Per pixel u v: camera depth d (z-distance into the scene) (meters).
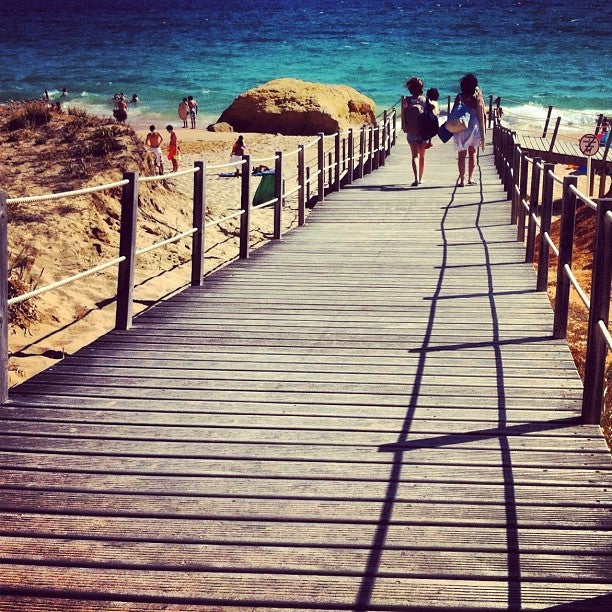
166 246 12.32
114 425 4.81
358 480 4.09
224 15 146.50
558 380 5.54
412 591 3.17
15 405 5.11
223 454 4.40
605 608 3.05
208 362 6.00
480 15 129.38
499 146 18.28
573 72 70.38
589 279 9.57
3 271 5.01
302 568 3.32
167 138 34.56
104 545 3.49
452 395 5.28
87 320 8.73
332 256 10.27
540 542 3.50
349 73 71.19
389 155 23.17
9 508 3.80
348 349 6.30
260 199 18.62
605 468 4.20
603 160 19.42
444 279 8.80
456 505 3.83
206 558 3.39
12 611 3.04
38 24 135.00
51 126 16.34
